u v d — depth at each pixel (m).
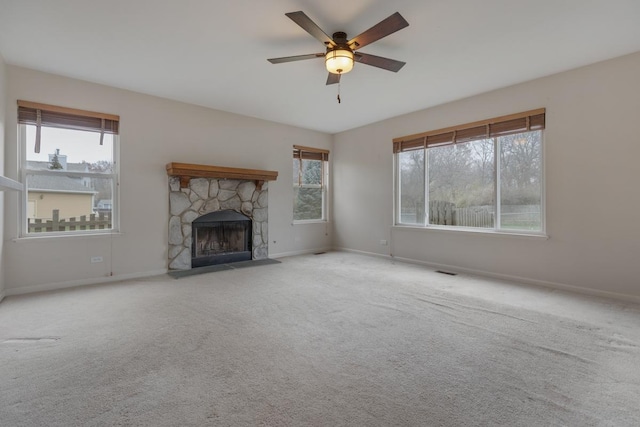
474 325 2.56
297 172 6.13
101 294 3.41
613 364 1.94
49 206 3.66
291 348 2.15
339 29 2.71
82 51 3.11
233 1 2.33
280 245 5.80
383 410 1.51
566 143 3.56
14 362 1.95
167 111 4.45
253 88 4.08
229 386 1.70
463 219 4.61
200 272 4.46
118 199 4.07
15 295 3.35
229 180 5.05
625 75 3.19
